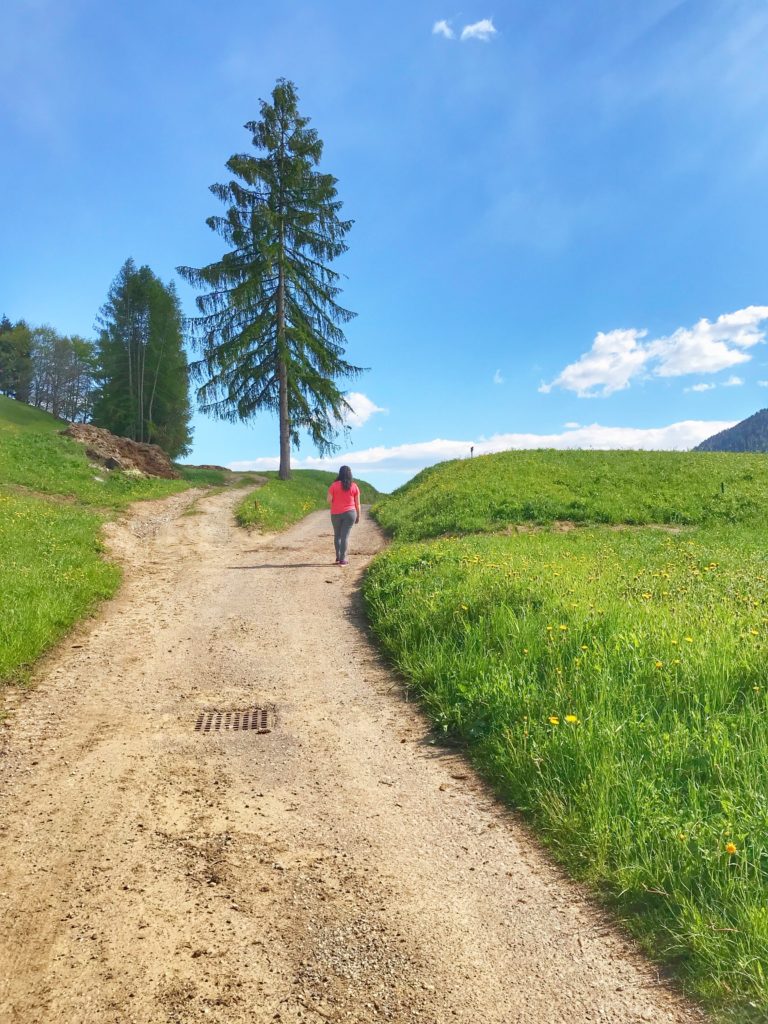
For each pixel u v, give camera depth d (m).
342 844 3.54
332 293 35.06
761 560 11.07
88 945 2.68
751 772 3.53
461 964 2.59
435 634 6.85
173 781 4.28
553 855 3.40
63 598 8.38
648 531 15.74
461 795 4.12
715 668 4.87
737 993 2.33
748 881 2.78
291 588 10.66
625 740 4.11
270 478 38.38
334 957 2.62
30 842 3.50
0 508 15.52
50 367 87.81
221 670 6.68
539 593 7.42
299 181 33.47
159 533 16.89
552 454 28.88
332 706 5.72
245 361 33.62
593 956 2.64
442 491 21.44
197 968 2.54
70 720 5.30
